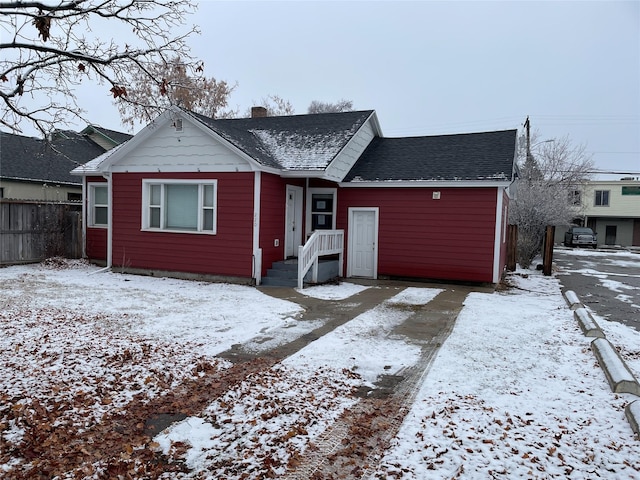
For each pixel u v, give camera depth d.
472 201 13.50
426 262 14.18
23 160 20.89
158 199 14.31
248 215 12.94
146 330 7.75
